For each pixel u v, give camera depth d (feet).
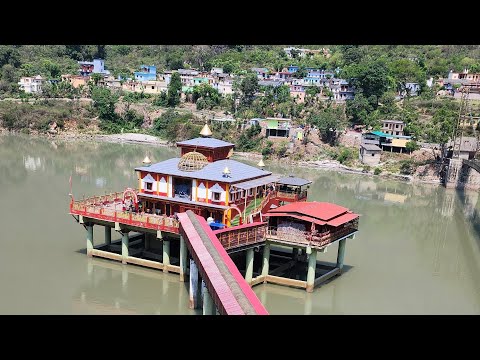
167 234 154.40
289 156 433.48
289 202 180.14
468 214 276.82
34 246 182.60
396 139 400.47
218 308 102.01
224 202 158.20
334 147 432.66
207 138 187.73
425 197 316.81
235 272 114.73
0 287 146.72
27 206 238.68
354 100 467.93
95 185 290.76
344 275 169.99
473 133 378.53
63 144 464.65
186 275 154.30
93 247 172.76
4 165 347.97
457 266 188.65
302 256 177.17
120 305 138.00
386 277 171.12
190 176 161.38
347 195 311.68
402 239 222.07
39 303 137.28
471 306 149.79
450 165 346.95
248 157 442.09
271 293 149.79
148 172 168.25
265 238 150.00
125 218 158.10
